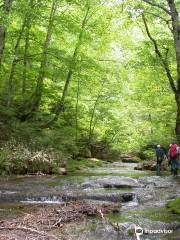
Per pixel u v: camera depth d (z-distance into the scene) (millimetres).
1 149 21641
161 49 28281
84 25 29500
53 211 11805
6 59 26078
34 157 21578
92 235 9680
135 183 18016
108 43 33969
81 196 14680
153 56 28281
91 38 28312
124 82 36469
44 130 26812
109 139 37500
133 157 38094
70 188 16500
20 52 26984
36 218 10930
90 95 34812
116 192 15414
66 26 26578
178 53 19688
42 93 29547
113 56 37469
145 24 27516
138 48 28391
